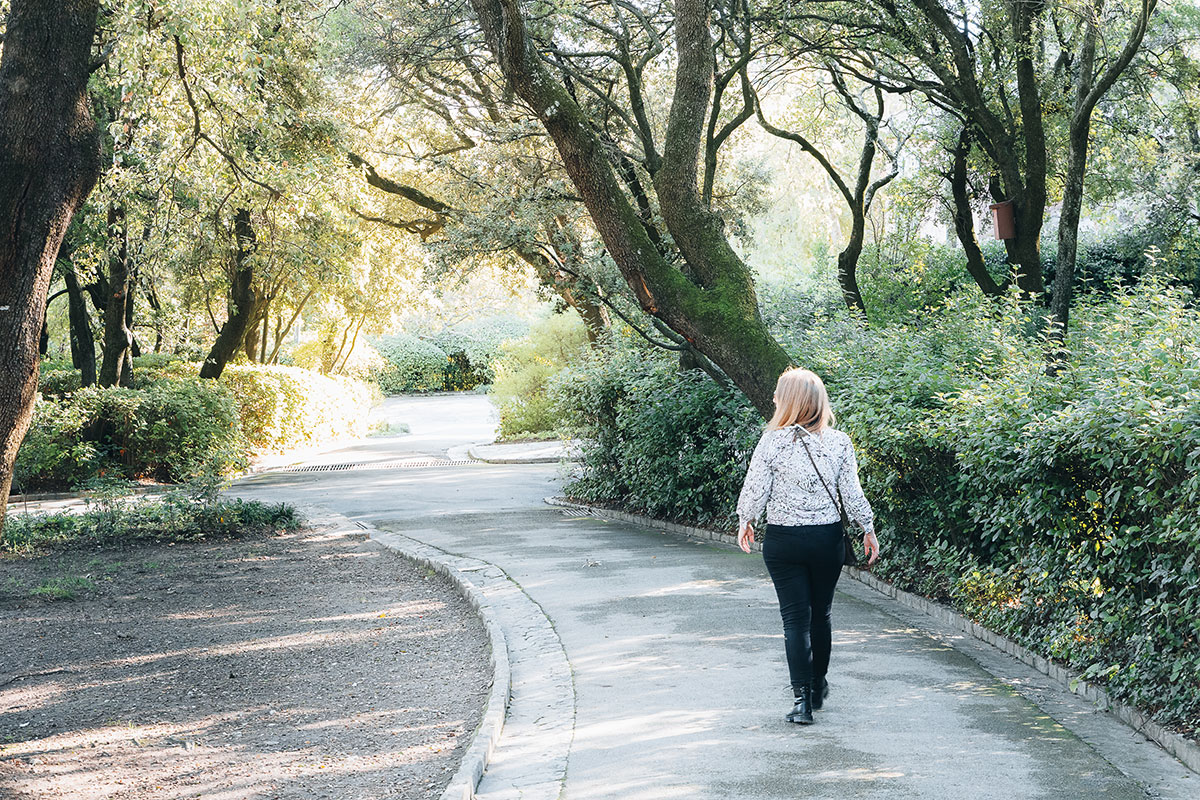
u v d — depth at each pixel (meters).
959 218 15.70
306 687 6.88
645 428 14.08
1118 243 19.55
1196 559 4.78
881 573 9.23
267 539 13.83
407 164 26.03
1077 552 5.98
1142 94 15.55
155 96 12.34
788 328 13.66
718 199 18.05
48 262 6.93
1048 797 4.23
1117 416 5.29
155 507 14.43
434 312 40.97
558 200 14.21
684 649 6.93
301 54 18.02
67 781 5.19
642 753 4.98
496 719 5.52
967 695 5.76
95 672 7.40
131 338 26.11
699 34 9.84
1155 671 5.15
